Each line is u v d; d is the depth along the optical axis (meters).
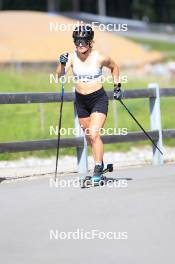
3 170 29.50
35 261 14.38
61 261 14.34
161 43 196.25
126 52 129.00
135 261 14.22
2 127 45.62
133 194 20.89
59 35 128.62
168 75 101.75
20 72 81.19
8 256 14.77
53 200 20.28
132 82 74.56
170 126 49.62
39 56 112.00
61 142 26.20
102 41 130.75
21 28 135.50
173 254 14.66
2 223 17.62
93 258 14.50
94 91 22.27
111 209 18.89
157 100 28.59
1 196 21.22
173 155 34.88
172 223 17.20
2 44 119.62
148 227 16.88
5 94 24.88
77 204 19.64
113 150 42.12
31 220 17.86
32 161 37.62
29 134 44.28
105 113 22.45
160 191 21.28
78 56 22.34
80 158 26.98
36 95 25.56
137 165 28.53
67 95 26.30
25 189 22.44
